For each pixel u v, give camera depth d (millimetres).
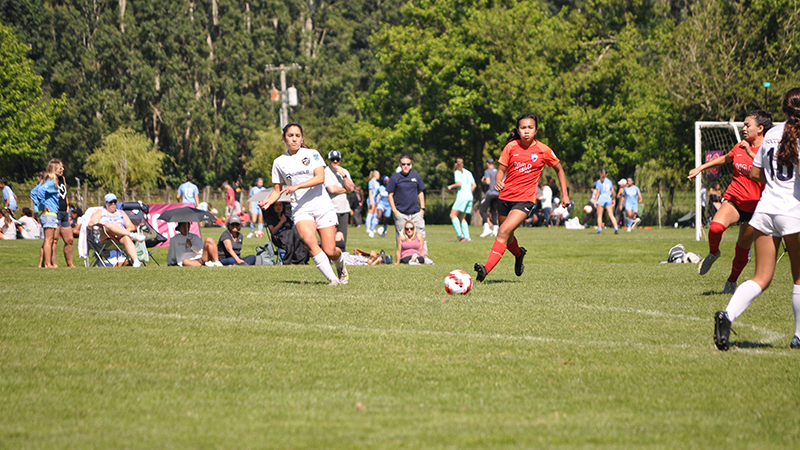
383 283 29484
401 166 45188
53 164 44938
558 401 12375
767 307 22844
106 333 18375
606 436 10500
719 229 25891
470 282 25828
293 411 11781
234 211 95000
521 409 11906
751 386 13320
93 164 177000
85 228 45250
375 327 19359
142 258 48500
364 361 15359
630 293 26344
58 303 23547
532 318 20766
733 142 88188
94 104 195000
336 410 11852
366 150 147000
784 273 34281
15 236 70000
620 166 132500
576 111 124062
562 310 22234
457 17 139500
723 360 15414
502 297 25156
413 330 18922
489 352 16234
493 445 10117
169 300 24203
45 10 194125
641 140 123000
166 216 44406
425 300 24297
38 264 50250
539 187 108250
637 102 126812
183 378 13906
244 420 11289
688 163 115062
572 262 50250
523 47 129000
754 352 16203
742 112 104500
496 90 124938
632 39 128875
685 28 109625
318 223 28375
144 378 13898
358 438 10398
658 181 124062
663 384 13477
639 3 133875
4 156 157625
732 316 16578
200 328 19094
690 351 16359
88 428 10859
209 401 12359
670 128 113312
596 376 14078
